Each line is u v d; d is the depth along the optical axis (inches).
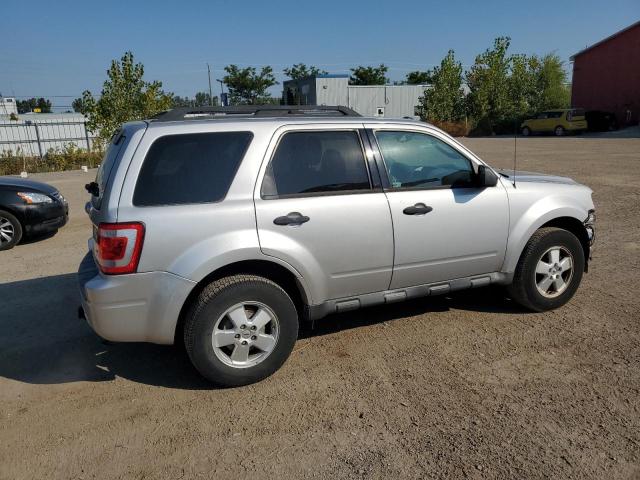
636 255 275.3
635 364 162.4
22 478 121.1
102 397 155.1
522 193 193.3
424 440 129.6
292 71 2375.7
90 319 150.4
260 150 157.5
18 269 284.5
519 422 135.3
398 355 173.8
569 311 204.8
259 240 153.2
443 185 181.9
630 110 1464.1
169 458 126.7
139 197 146.3
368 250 169.0
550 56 1707.7
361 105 1866.4
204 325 149.9
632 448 124.2
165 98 813.2
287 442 131.1
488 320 199.2
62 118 1293.1
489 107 1582.2
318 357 174.4
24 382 164.7
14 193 328.5
